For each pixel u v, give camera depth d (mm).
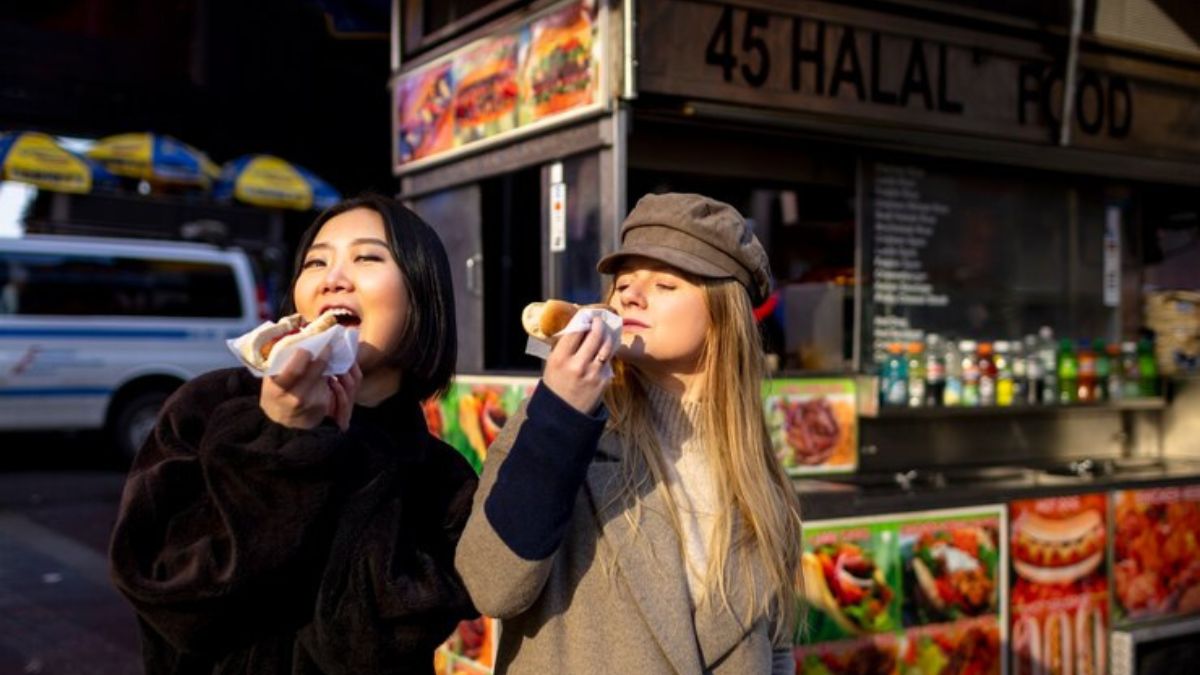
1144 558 4082
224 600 1326
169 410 1485
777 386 3766
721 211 1807
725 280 1788
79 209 13352
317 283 1609
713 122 3607
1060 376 4527
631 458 1737
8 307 10688
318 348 1310
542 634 1650
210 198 14203
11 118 12867
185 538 1357
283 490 1323
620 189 3316
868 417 4105
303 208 13719
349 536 1437
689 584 1690
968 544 3645
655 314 1772
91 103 13273
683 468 1781
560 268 3627
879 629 3439
